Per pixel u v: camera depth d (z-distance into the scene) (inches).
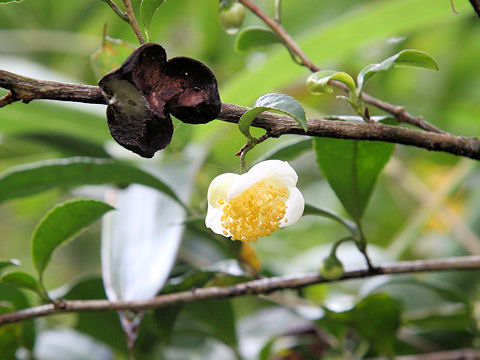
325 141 17.6
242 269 19.4
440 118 31.0
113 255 19.1
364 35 21.8
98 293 19.7
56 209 17.1
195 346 21.8
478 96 31.9
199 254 22.3
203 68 15.1
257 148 26.5
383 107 17.7
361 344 20.9
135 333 18.6
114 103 14.9
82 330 20.2
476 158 16.1
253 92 22.5
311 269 24.2
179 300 17.8
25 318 17.5
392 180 31.6
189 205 20.3
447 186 26.0
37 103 22.2
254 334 21.9
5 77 14.7
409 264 17.9
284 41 18.6
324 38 21.7
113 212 20.0
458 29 31.3
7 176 19.0
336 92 30.9
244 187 15.8
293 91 30.0
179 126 15.6
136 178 19.1
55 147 21.8
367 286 22.1
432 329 21.1
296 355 21.5
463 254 28.3
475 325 20.4
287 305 21.0
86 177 19.2
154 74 15.0
